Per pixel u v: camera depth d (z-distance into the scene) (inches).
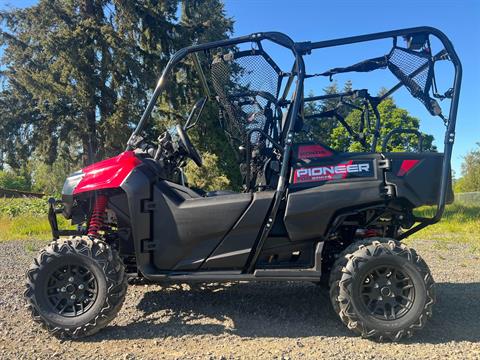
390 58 164.6
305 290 197.3
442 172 153.1
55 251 143.9
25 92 916.6
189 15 999.0
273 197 151.1
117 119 799.1
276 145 156.1
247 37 159.5
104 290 142.2
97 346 135.9
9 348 134.0
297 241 152.9
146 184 153.4
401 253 142.1
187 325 154.0
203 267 154.7
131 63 812.6
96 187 153.2
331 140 218.4
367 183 150.8
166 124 837.2
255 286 203.8
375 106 188.5
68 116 887.7
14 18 887.7
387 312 142.9
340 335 146.2
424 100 163.6
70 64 789.9
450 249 332.8
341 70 167.9
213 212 152.5
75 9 877.8
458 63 156.3
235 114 167.9
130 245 165.0
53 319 140.9
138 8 864.3
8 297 187.8
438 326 153.8
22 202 653.9
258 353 130.6
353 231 166.1
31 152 941.8
